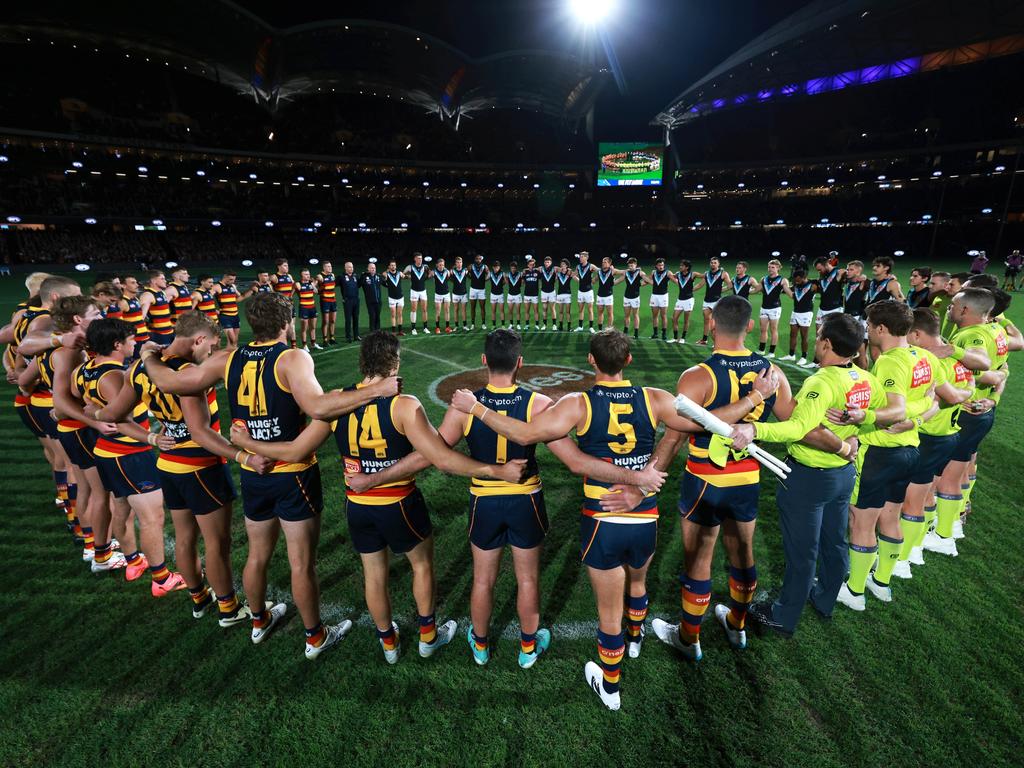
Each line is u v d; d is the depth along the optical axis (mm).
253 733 2799
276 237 42781
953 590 3865
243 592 3938
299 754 2688
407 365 10508
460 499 5223
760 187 51375
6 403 8281
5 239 31766
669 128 53312
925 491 3820
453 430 2895
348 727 2832
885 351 3430
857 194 48844
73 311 3664
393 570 4195
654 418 2766
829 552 3365
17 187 34188
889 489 3520
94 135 33625
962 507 4660
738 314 2855
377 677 3150
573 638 3449
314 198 47125
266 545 3182
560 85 45906
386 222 46031
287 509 3033
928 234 43438
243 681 3119
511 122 54688
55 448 4836
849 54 40281
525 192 52594
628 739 2758
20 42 31547
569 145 55594
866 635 3428
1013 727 2781
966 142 42188
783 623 3395
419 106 49500
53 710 2926
